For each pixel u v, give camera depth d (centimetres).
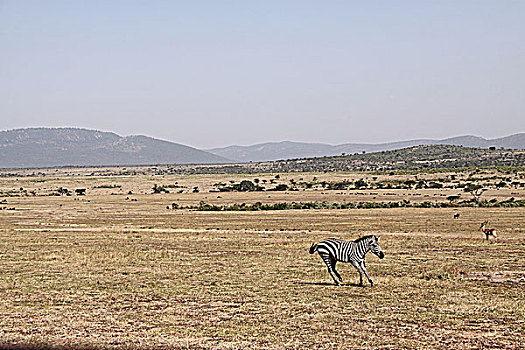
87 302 1803
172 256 3139
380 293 1945
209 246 3766
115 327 1469
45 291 2008
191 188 18012
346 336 1376
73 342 1327
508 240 4072
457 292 1964
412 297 1869
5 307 1720
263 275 2400
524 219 6406
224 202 11594
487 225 5597
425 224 5819
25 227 5988
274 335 1384
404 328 1453
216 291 1998
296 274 2430
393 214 7669
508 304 1745
